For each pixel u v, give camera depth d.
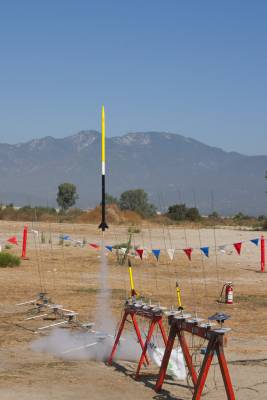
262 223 61.91
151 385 11.19
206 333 9.73
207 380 11.52
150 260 30.06
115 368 12.22
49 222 56.94
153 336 14.49
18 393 10.55
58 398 10.37
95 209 61.25
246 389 11.07
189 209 70.50
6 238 40.09
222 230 50.91
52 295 20.36
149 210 80.81
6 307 18.28
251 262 30.62
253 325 16.41
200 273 26.94
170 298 20.31
